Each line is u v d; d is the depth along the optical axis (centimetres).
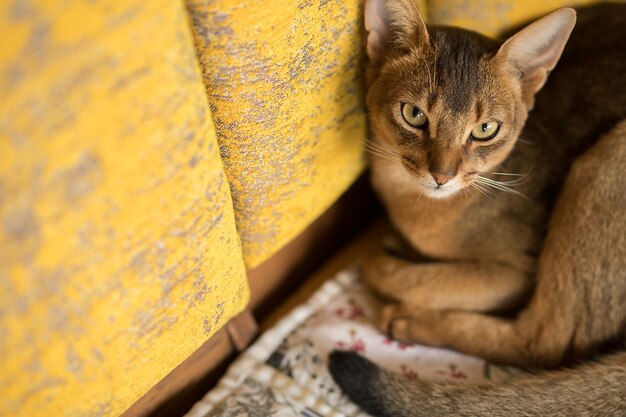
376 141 121
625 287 107
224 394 112
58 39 61
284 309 136
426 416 106
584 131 120
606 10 126
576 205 112
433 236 125
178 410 115
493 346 118
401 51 111
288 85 98
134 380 90
